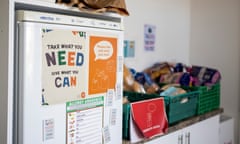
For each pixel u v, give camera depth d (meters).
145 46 2.59
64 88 1.17
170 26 2.88
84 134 1.27
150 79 2.29
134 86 2.06
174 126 1.89
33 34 1.06
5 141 1.07
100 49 1.32
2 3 1.07
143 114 1.63
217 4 2.92
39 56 1.08
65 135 1.19
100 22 1.32
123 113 1.59
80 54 1.22
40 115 1.10
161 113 1.78
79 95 1.23
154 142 1.73
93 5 1.31
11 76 1.05
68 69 1.18
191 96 2.14
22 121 1.06
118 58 1.43
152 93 2.07
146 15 2.58
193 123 2.11
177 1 2.95
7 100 1.05
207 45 3.01
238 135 2.82
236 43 2.80
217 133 2.52
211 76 2.46
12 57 1.05
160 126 1.76
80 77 1.23
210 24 2.98
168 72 2.55
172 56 2.94
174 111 1.94
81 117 1.25
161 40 2.78
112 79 1.40
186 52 3.13
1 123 1.09
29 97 1.06
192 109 2.18
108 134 1.39
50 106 1.13
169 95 1.96
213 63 2.96
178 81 2.37
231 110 2.84
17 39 1.06
